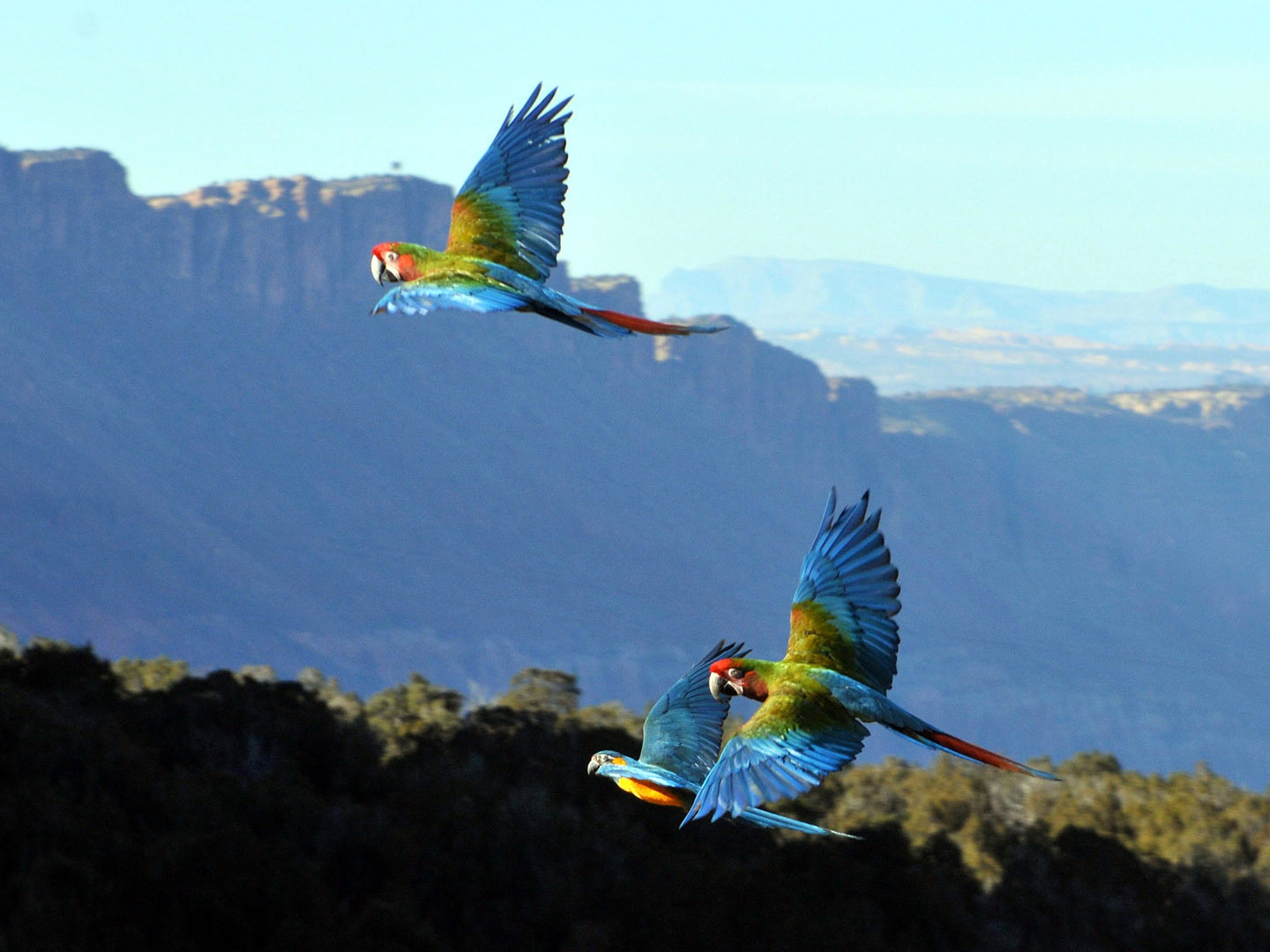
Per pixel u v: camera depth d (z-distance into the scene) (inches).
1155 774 1983.3
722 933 1080.2
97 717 1328.7
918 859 1312.7
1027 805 1744.6
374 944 943.0
